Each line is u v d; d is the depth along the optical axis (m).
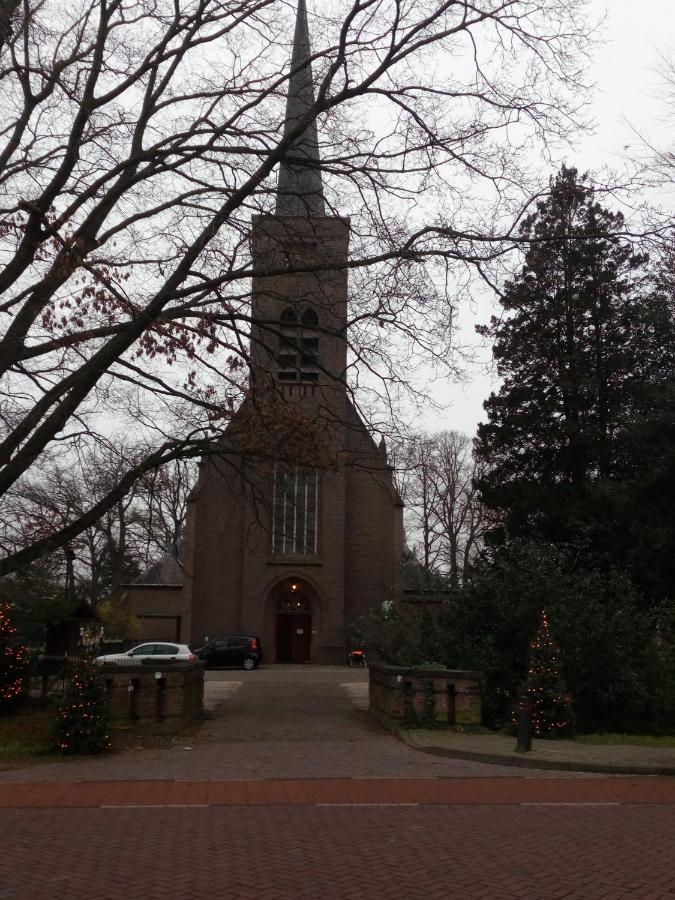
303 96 16.98
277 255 18.56
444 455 51.75
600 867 6.28
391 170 15.77
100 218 15.15
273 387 17.39
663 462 25.48
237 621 39.28
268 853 6.66
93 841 7.08
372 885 5.80
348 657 38.47
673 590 26.11
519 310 30.39
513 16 14.53
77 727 12.49
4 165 15.22
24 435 14.29
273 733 15.30
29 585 19.52
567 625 16.06
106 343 14.80
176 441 16.30
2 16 14.03
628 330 30.25
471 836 7.28
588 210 29.39
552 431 29.97
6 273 14.37
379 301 15.88
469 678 15.07
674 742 13.50
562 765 11.17
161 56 15.51
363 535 40.38
